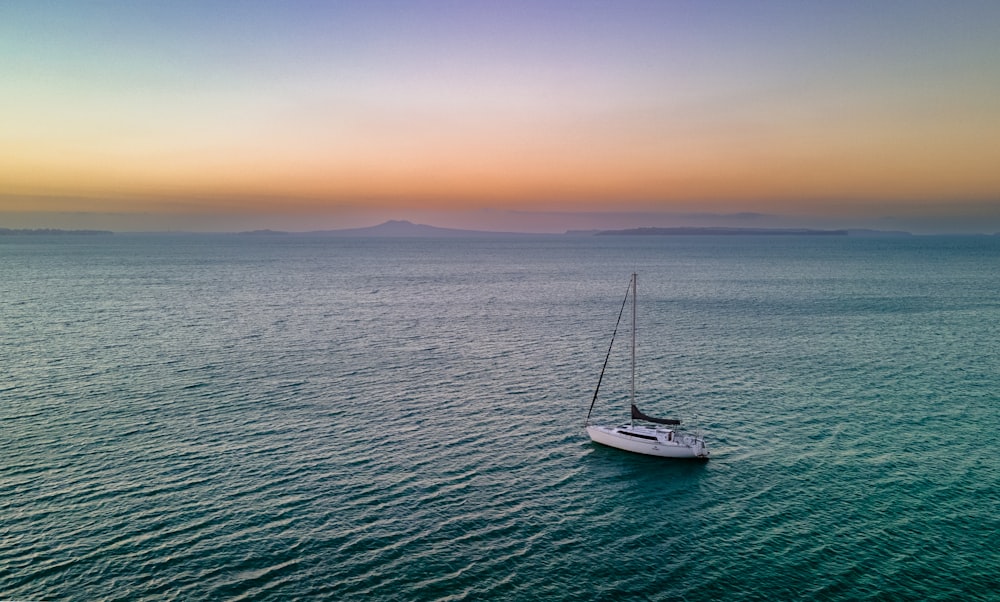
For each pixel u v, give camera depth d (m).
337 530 33.88
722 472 42.19
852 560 31.28
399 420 51.62
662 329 94.50
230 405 54.19
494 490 39.28
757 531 34.28
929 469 41.81
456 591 28.88
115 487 38.16
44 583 28.80
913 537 33.34
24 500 36.28
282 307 115.25
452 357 74.69
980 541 32.81
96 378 61.78
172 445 44.88
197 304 117.00
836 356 75.06
